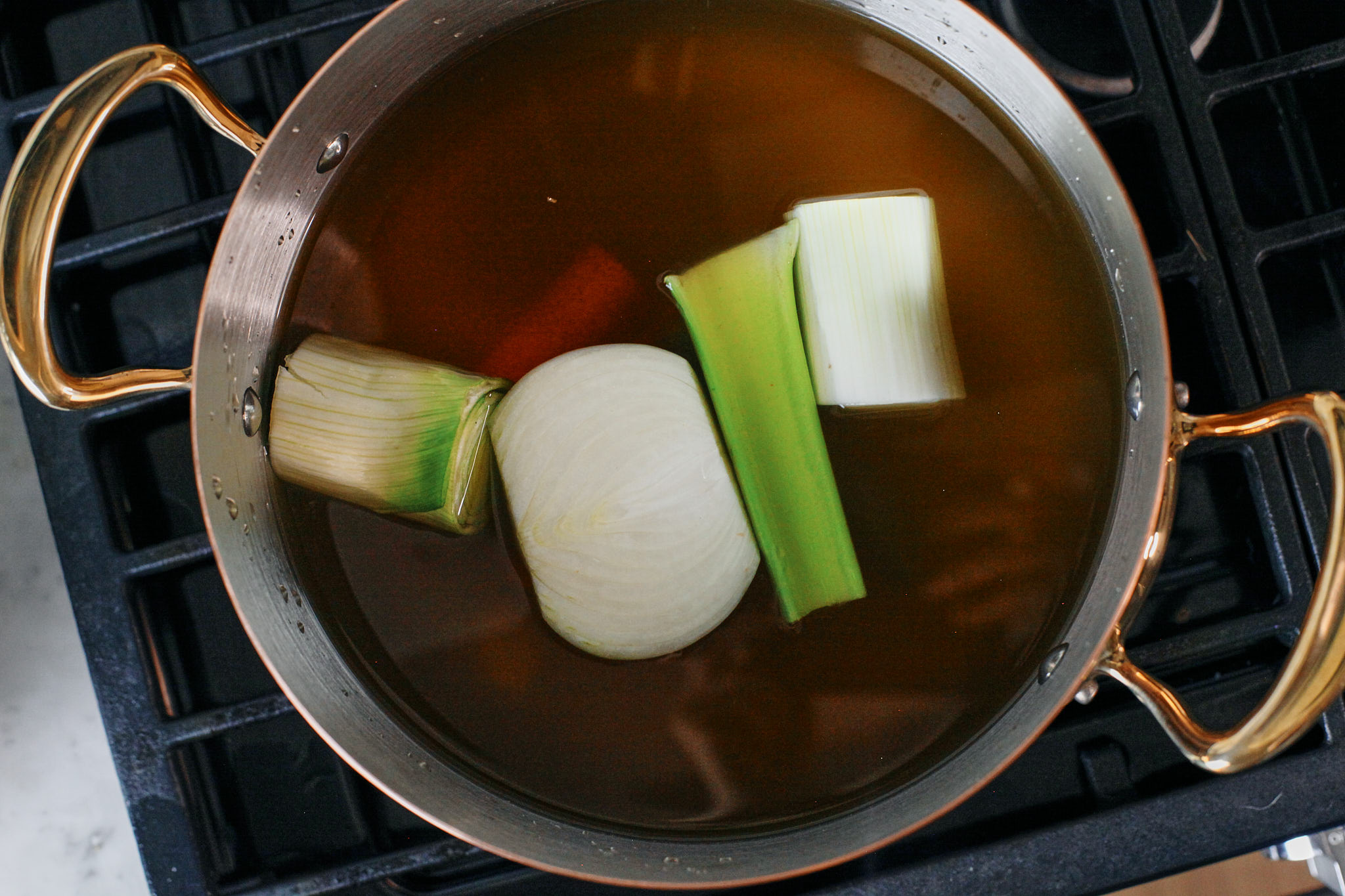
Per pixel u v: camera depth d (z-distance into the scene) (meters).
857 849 0.69
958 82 0.74
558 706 0.72
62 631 0.82
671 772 0.72
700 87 0.75
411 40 0.71
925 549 0.73
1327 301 0.79
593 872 0.69
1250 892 0.85
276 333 0.74
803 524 0.73
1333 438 0.67
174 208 0.77
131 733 0.76
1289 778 0.75
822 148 0.75
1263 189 0.79
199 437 0.69
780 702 0.73
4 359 0.82
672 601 0.72
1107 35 0.79
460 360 0.74
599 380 0.73
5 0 0.79
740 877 0.69
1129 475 0.71
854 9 0.74
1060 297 0.74
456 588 0.73
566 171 0.75
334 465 0.72
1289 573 0.75
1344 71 0.78
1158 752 0.76
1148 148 0.77
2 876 0.82
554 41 0.74
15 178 0.69
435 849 0.75
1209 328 0.76
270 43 0.76
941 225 0.74
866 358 0.74
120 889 0.82
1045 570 0.73
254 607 0.69
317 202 0.74
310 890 0.75
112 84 0.70
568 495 0.72
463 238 0.75
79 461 0.76
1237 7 0.80
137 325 0.79
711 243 0.75
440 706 0.72
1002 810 0.76
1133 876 0.75
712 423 0.74
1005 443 0.73
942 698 0.72
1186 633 0.76
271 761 0.77
